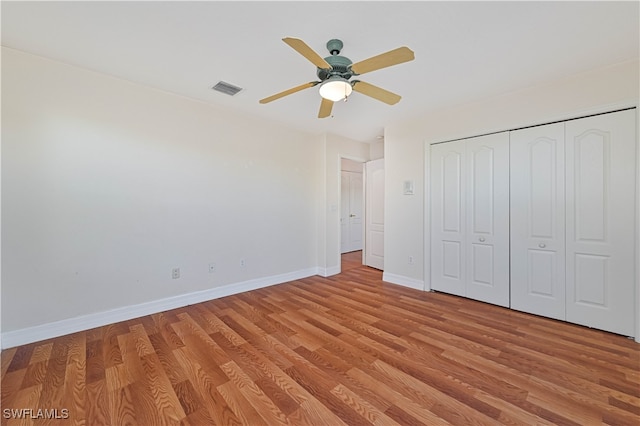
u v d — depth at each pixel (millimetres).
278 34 1919
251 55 2193
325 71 1904
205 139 3203
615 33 1879
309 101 3109
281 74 2502
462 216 3271
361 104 3154
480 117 3062
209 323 2602
